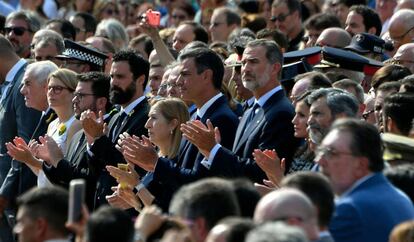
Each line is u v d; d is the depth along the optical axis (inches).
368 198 741.3
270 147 959.6
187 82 1011.3
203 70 1009.5
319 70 1131.9
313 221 650.8
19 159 1075.9
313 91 888.9
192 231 672.4
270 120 966.4
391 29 1270.9
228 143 1002.1
